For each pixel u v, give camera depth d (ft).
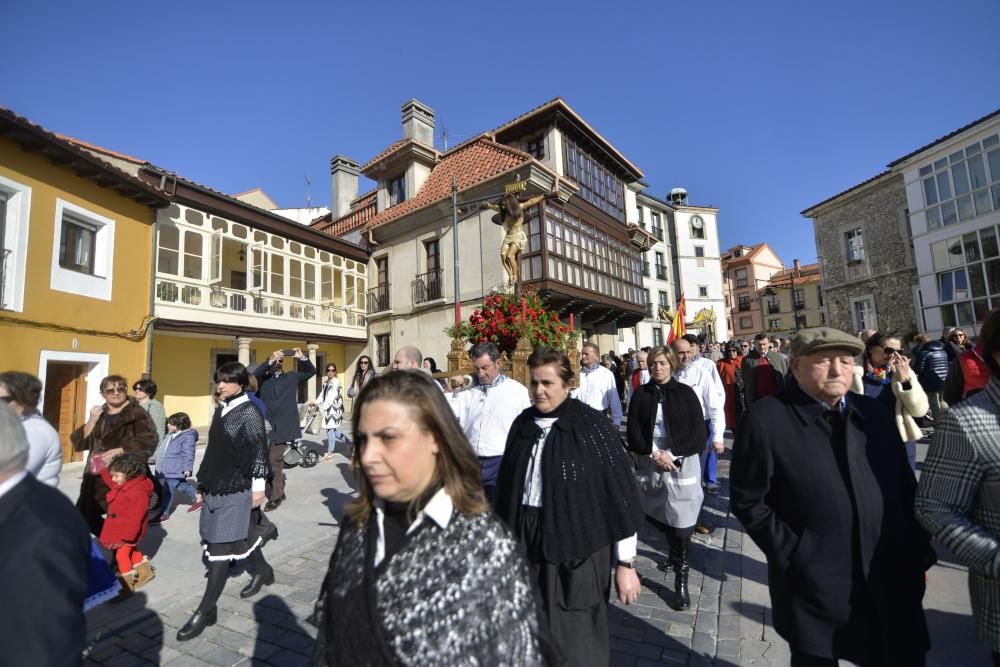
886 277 71.10
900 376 12.47
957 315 59.26
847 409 6.39
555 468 7.60
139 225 38.68
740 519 6.70
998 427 5.46
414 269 59.77
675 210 109.60
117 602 12.48
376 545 4.10
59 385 33.91
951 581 11.70
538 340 17.79
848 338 6.13
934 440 6.00
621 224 67.15
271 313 53.72
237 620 11.46
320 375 63.36
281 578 13.75
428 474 4.26
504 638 3.65
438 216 57.21
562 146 57.52
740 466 6.72
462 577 3.76
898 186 69.77
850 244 76.79
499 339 18.19
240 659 9.92
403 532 4.19
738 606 11.30
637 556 14.55
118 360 36.14
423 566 3.84
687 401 11.98
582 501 7.38
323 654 4.31
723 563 13.80
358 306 64.64
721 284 111.45
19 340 29.55
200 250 47.14
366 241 65.77
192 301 45.85
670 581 12.75
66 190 32.73
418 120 67.31
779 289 156.97
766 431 6.52
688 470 11.60
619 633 10.23
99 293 34.96
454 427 4.33
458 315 41.04
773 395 6.96
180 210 45.32
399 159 64.69
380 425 4.18
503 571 3.89
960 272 59.11
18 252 29.63
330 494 22.80
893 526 5.92
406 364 13.17
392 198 66.80
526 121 57.98
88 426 14.44
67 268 32.91
